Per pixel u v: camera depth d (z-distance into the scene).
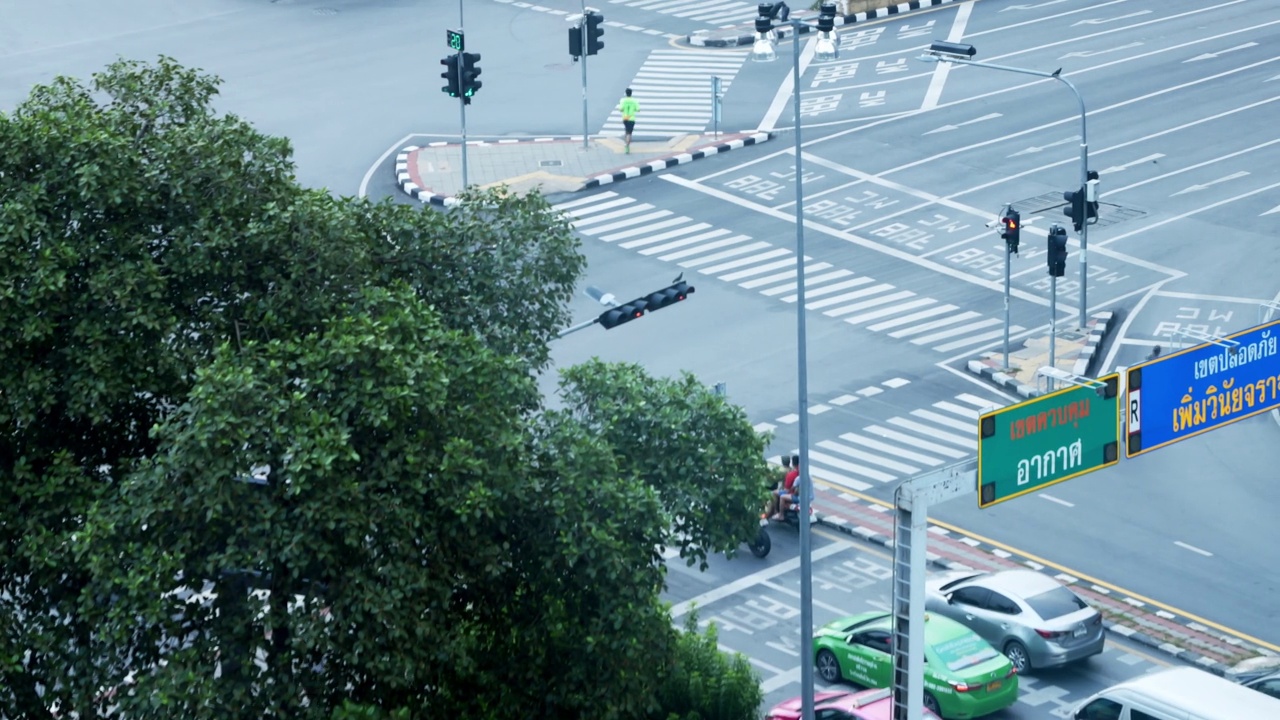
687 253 47.31
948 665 27.42
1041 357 41.66
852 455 37.47
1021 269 46.31
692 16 68.25
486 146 54.81
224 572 18.94
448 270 23.53
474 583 20.33
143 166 20.97
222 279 21.28
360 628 19.14
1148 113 55.84
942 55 43.00
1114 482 36.50
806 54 62.97
